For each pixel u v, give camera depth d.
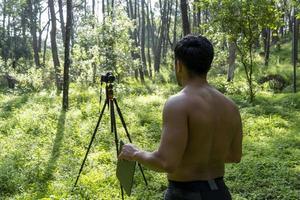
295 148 11.20
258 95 20.27
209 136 2.80
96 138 12.40
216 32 18.75
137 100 18.73
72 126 14.04
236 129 3.00
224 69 32.19
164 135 2.72
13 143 12.14
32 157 10.54
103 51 25.22
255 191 8.01
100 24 25.83
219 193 2.83
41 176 9.20
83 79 25.72
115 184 8.61
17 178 8.93
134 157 2.89
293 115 15.48
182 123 2.71
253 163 9.57
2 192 8.42
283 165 9.51
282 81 26.11
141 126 13.98
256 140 12.20
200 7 19.00
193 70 2.87
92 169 9.64
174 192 2.85
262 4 17.69
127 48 26.30
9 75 34.00
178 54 2.89
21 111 16.86
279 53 36.91
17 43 54.44
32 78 28.84
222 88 23.05
